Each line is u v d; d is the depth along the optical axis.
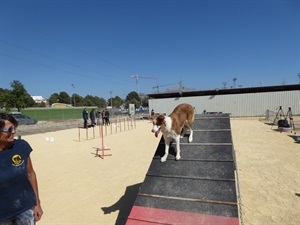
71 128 27.08
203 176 4.66
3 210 2.36
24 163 2.54
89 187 7.63
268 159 10.20
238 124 25.34
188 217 4.02
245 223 5.09
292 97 34.25
